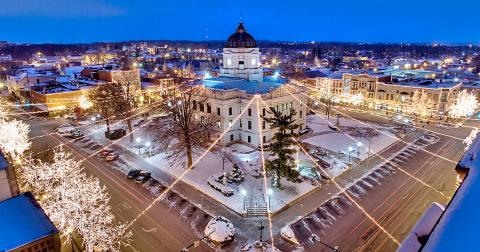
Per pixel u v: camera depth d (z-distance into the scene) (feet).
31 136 220.43
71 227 89.76
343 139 209.26
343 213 123.24
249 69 228.22
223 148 190.80
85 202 91.50
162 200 133.59
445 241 15.99
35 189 109.40
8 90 381.81
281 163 135.54
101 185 146.92
